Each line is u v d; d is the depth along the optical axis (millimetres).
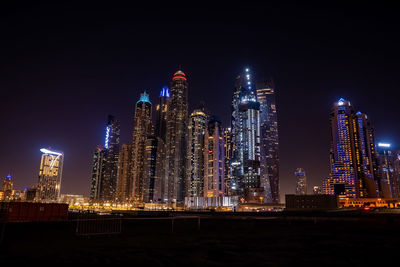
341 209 151625
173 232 56469
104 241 41906
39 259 28047
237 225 72375
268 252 32250
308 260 27672
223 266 25156
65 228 62562
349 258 28797
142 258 28516
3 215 58000
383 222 80812
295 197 145750
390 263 26500
